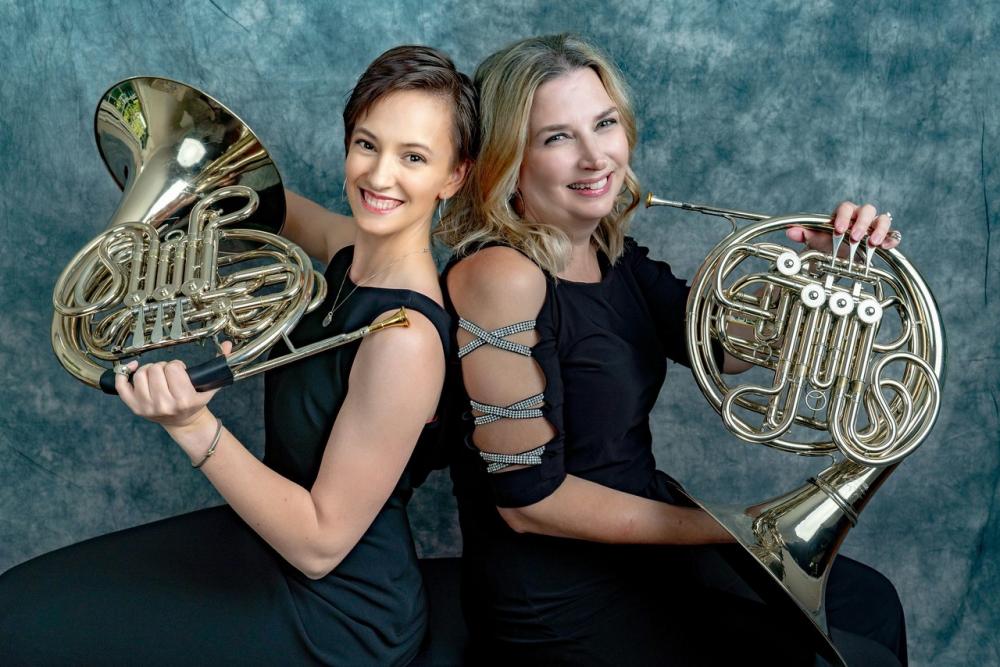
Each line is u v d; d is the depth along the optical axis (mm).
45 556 1468
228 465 1258
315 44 1845
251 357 1239
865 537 2146
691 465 2131
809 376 1355
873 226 1423
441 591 1686
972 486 2109
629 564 1497
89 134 1891
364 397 1282
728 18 1848
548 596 1445
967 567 2150
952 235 1982
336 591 1387
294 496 1292
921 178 1950
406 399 1283
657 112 1894
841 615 1582
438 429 1442
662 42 1855
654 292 1646
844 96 1901
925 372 1335
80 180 1918
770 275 1370
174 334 1260
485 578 1483
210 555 1444
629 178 1532
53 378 2018
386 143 1288
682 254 1989
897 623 1607
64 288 1349
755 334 1427
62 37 1833
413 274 1361
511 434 1365
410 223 1354
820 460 2119
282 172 1911
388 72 1284
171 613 1357
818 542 1363
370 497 1313
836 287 1367
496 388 1359
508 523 1433
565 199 1415
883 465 1342
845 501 1377
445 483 2121
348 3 1822
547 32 1844
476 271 1366
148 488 2094
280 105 1876
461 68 1863
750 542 1335
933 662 2172
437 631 1568
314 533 1299
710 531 1389
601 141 1397
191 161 1498
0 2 1809
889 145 1932
